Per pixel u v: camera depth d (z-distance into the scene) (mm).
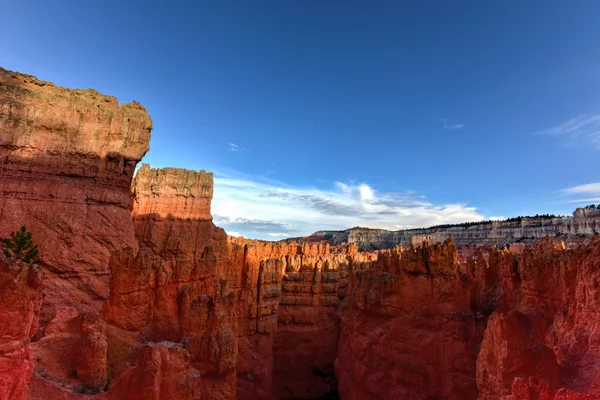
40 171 30891
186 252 43062
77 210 31922
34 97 30906
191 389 16016
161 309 21109
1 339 10148
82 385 15445
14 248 24453
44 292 27984
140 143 37625
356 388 29781
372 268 33594
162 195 44375
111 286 20188
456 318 24562
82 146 33375
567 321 15172
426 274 27156
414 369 25312
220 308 22109
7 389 10070
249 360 36906
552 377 13945
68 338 17000
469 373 23078
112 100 36438
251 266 40031
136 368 14961
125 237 34656
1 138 28891
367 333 29828
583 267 14609
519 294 21922
